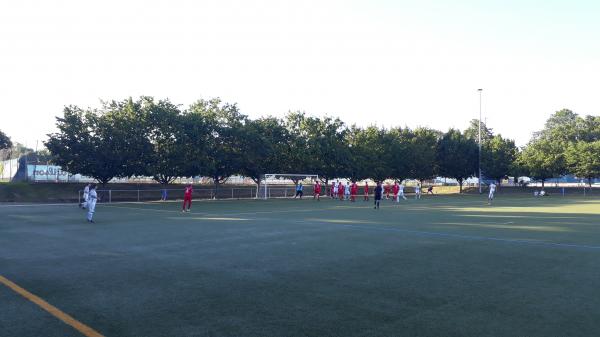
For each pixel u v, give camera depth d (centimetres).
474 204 3741
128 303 701
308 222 2052
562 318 639
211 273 929
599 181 9138
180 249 1246
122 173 4041
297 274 923
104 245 1316
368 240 1444
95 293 762
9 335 558
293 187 5328
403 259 1099
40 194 3759
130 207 3083
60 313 648
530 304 708
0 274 911
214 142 4466
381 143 6088
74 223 1961
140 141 4041
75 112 3900
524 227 1869
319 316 640
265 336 559
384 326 599
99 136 3944
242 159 4528
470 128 11281
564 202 4141
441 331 582
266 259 1093
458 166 6788
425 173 6488
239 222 2039
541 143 6956
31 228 1761
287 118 5478
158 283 838
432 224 1978
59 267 985
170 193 4275
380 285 829
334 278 886
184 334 564
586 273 949
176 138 4209
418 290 793
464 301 724
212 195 4588
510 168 6788
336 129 5634
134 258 1102
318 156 5219
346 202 4012
